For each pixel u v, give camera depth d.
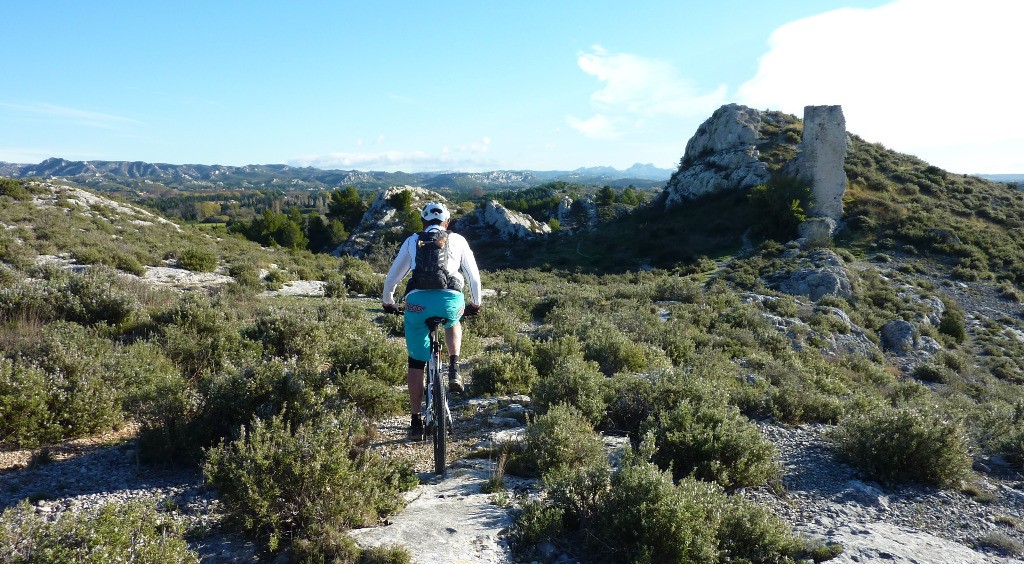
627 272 42.28
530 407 6.86
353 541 3.21
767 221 43.50
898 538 3.86
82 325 9.55
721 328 17.34
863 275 33.53
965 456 5.12
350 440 4.25
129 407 4.92
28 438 4.77
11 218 29.47
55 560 2.60
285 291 22.27
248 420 4.94
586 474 3.91
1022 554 3.77
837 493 4.71
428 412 4.58
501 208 79.50
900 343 25.06
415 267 4.12
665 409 5.89
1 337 7.62
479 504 4.00
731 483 4.62
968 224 40.97
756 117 60.28
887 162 52.56
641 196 115.12
